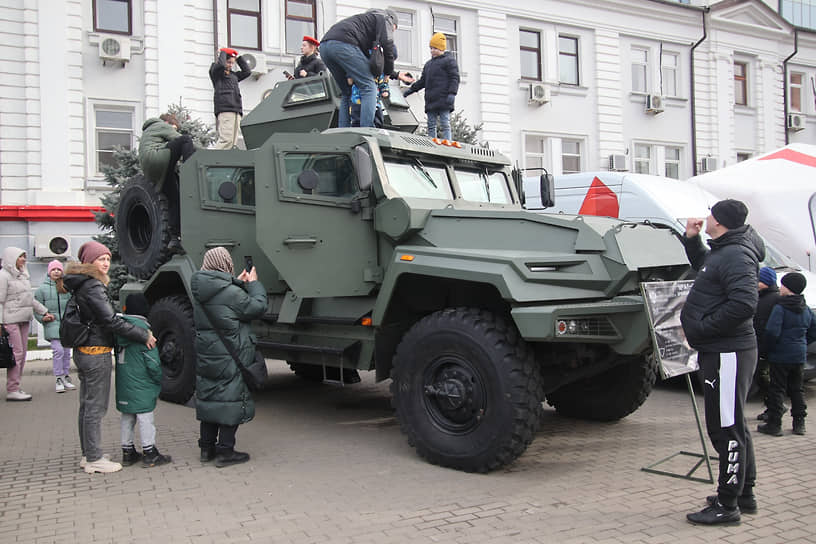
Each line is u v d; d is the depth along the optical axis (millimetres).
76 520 3988
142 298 5191
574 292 4656
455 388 4809
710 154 21750
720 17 21688
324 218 5723
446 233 5320
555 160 19406
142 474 4918
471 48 18156
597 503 4188
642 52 20938
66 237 13914
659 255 4992
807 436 5949
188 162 6883
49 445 5832
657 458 5191
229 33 15633
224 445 5098
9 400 7957
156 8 14742
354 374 8570
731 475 3807
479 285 5199
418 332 5062
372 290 5590
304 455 5383
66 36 14156
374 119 7086
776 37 22875
